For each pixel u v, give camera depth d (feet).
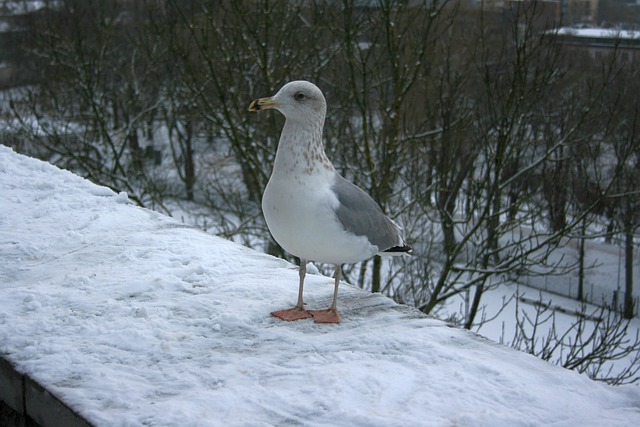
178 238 15.74
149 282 13.29
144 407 9.07
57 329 11.32
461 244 37.01
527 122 39.93
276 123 44.52
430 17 35.76
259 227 43.75
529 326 47.60
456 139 41.19
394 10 40.70
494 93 40.73
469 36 43.39
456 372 10.07
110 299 12.56
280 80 42.22
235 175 65.36
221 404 9.18
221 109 45.06
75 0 51.78
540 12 36.27
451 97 37.81
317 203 11.44
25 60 62.18
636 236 42.83
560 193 40.47
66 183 19.17
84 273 13.70
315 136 11.53
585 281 50.11
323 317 12.05
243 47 45.01
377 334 11.41
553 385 9.86
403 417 8.83
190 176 62.80
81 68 51.29
